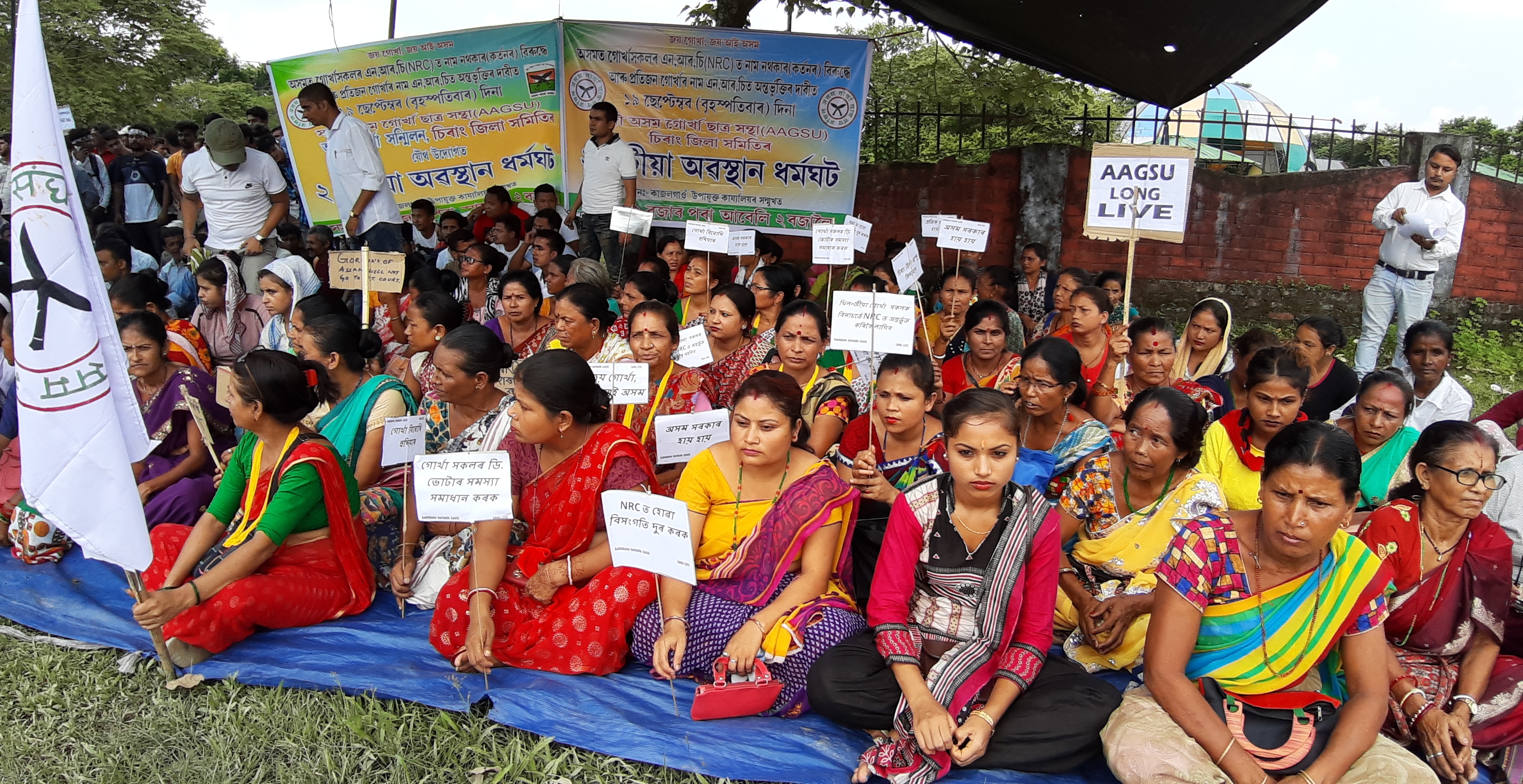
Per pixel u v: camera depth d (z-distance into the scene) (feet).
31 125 10.26
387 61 36.04
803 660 11.15
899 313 13.06
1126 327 16.63
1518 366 32.04
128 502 11.00
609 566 12.46
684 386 15.99
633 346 15.94
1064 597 13.08
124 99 67.62
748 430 11.32
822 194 36.40
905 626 10.52
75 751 10.70
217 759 10.41
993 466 9.80
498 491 11.21
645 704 11.44
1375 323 28.50
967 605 10.60
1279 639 9.46
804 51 34.96
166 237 31.30
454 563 13.88
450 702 11.31
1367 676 9.35
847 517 12.03
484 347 14.24
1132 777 9.36
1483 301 35.27
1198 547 9.52
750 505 11.94
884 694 10.53
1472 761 9.99
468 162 37.19
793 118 35.68
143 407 16.25
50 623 13.19
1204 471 13.78
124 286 18.20
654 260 25.43
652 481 13.14
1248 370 13.16
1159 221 15.81
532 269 31.86
